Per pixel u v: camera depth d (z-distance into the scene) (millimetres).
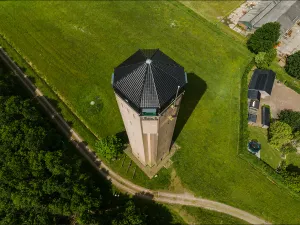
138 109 43375
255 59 80750
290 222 60094
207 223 60500
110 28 92000
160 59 45938
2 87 71375
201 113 74250
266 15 91812
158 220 61125
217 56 85125
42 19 94375
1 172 57094
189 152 68500
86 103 76000
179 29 91938
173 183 64750
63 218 59688
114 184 65125
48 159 58000
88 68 82500
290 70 79688
